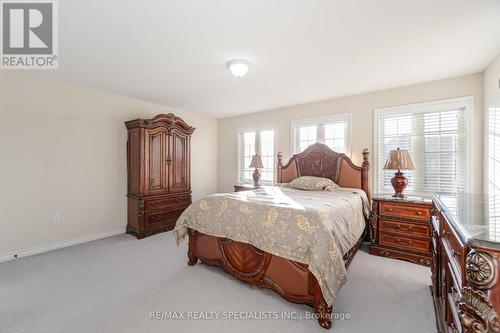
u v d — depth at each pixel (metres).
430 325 1.70
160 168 4.04
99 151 3.71
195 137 5.23
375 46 2.25
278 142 4.70
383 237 2.96
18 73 2.95
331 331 1.65
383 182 3.54
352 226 2.44
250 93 3.76
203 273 2.51
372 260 2.85
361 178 3.59
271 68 2.78
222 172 5.69
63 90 3.32
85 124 3.55
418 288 2.20
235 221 2.27
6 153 2.88
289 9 1.71
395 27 1.93
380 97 3.56
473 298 0.75
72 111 3.41
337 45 2.23
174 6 1.69
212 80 3.20
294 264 1.89
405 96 3.35
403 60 2.55
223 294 2.12
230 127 5.53
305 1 1.62
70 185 3.41
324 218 1.88
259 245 2.05
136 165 3.82
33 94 3.07
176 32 2.03
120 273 2.51
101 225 3.74
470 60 2.54
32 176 3.08
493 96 2.49
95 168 3.67
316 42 2.18
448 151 3.07
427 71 2.84
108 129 3.80
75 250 3.19
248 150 5.27
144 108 4.25
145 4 1.67
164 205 4.08
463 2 1.61
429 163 3.20
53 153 3.25
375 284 2.28
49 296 2.07
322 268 1.68
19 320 1.76
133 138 3.89
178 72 2.93
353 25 1.91
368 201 3.40
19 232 2.97
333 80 3.16
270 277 2.05
